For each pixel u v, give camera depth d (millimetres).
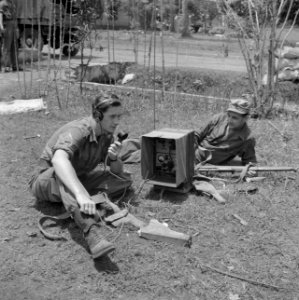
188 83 10438
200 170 5066
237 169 5020
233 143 5184
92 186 4332
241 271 3395
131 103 8445
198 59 16844
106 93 3869
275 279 3316
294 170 5086
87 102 8609
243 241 3797
